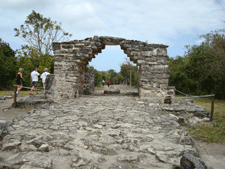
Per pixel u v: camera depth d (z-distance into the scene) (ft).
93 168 8.75
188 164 8.41
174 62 60.90
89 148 10.98
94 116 17.70
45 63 57.82
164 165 9.32
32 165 8.66
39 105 22.41
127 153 10.55
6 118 17.38
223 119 20.89
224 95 43.32
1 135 12.03
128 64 101.14
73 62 27.71
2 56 54.90
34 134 12.49
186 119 19.02
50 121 15.75
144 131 14.10
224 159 11.15
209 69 43.19
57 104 22.72
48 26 67.10
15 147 10.61
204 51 47.73
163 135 13.33
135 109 21.09
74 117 17.17
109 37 27.27
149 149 10.87
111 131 13.67
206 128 17.31
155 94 25.98
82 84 33.88
